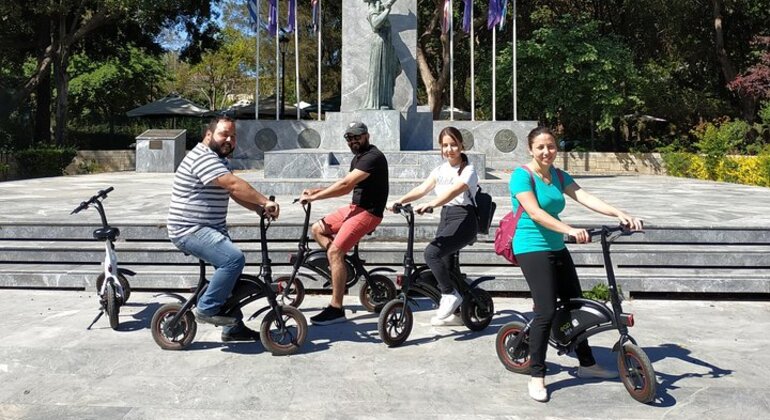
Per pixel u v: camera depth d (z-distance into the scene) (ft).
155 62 131.23
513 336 15.38
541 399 13.39
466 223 17.79
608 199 41.32
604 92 89.40
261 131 79.46
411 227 17.72
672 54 110.63
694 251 24.45
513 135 77.87
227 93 173.58
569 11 106.11
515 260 14.42
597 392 13.93
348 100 60.18
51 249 25.25
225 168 15.79
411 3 59.41
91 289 23.67
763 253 24.21
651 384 13.00
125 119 129.59
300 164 47.16
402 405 13.21
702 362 15.89
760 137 91.25
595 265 24.58
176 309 16.90
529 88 93.66
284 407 13.08
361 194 18.44
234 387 14.19
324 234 19.76
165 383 14.42
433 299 18.97
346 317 20.11
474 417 12.55
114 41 110.11
